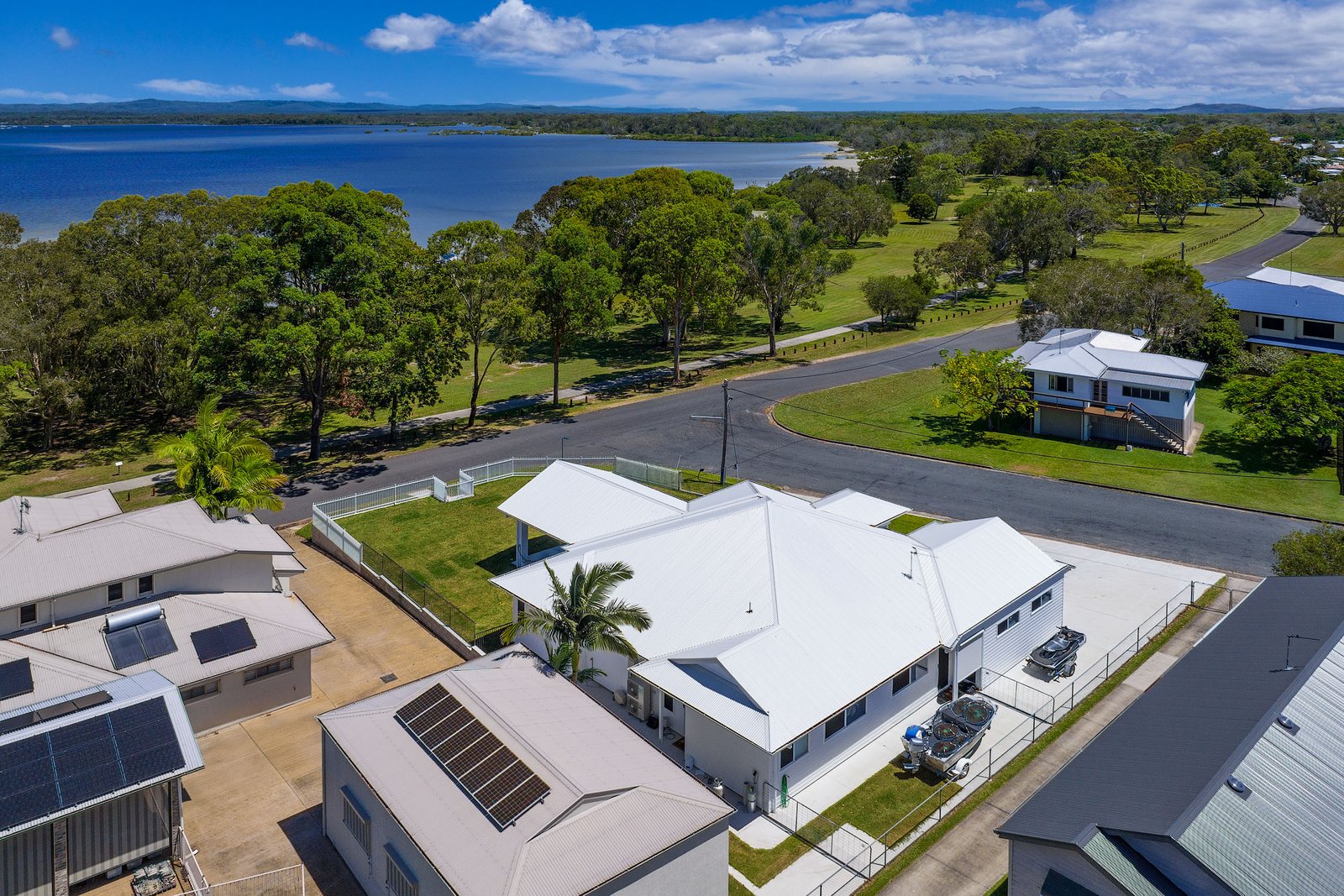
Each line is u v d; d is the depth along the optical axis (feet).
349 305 194.70
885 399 233.14
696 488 174.70
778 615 96.43
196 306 208.95
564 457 194.39
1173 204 498.69
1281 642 84.89
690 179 422.00
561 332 233.76
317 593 134.21
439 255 210.18
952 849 81.20
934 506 164.25
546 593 107.24
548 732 76.64
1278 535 148.25
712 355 293.84
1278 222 523.70
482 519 163.43
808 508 117.29
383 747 77.46
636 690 100.27
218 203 260.83
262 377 173.06
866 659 94.89
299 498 173.47
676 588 104.53
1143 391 191.31
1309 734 69.46
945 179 624.59
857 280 417.69
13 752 74.59
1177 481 173.27
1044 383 202.39
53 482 183.73
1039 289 254.06
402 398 199.93
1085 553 143.54
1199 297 240.32
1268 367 225.35
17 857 71.15
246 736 99.19
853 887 76.95
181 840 79.00
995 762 93.66
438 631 121.60
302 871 77.92
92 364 204.03
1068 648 110.22
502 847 64.85
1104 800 65.82
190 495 166.09
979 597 107.55
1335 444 182.29
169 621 100.89
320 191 277.85
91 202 611.88
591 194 369.09
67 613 98.37
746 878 78.18
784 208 403.13
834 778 91.86
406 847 69.00
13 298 199.52
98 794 72.95
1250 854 57.67
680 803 71.36
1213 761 66.33
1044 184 609.01
